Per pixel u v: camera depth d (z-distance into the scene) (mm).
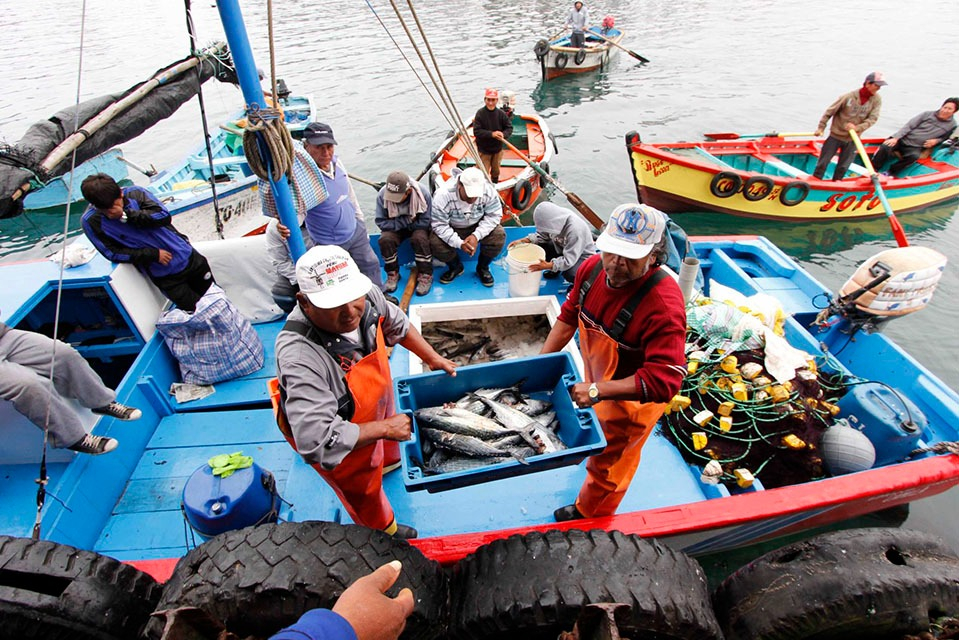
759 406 3707
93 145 3191
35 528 2652
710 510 3051
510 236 5977
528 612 2270
